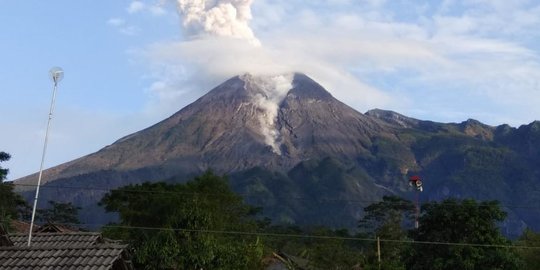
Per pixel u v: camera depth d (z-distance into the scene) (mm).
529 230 59656
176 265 40562
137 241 44438
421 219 52781
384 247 58094
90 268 17141
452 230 51062
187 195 52719
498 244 50406
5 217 39875
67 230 42375
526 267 51875
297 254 72750
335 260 53562
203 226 44406
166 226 44188
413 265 51812
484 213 51281
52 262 17469
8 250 18156
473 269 48969
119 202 56906
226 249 42000
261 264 46531
